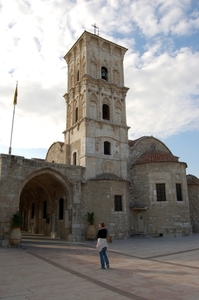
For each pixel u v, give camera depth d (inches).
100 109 1278.3
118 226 1080.2
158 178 1218.6
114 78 1413.6
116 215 1090.7
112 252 713.6
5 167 916.6
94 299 312.0
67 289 355.9
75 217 1069.1
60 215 1198.9
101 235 507.5
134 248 793.6
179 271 467.2
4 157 922.1
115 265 529.0
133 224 1225.4
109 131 1286.9
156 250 743.1
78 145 1250.6
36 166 1012.5
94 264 543.8
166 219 1163.3
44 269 492.4
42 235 1365.7
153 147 1489.9
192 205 1449.3
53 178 1138.7
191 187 1473.9
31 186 1504.7
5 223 876.0
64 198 1159.0
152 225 1171.9
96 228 1074.7
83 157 1177.4
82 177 1138.0
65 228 1119.6
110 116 1315.2
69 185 1104.8
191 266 512.1
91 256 657.0
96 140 1226.0
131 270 479.2
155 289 354.6
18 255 677.3
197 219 1427.2
